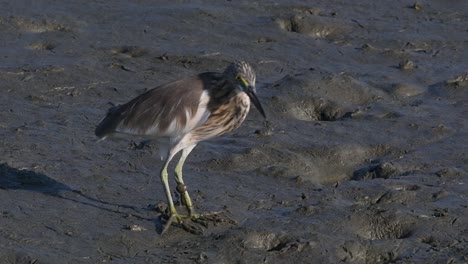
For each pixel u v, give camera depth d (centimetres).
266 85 1662
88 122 1504
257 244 1146
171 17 1955
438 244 1146
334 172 1407
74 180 1299
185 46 1838
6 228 1150
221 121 1203
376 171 1384
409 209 1231
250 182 1323
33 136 1433
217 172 1349
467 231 1172
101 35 1866
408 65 1781
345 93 1639
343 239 1145
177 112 1180
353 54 1852
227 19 1966
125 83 1672
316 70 1730
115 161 1368
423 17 2056
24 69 1675
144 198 1259
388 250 1133
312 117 1596
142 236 1153
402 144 1466
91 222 1181
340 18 2016
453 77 1725
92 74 1689
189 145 1212
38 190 1264
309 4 2077
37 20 1902
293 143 1453
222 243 1134
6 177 1295
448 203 1250
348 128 1512
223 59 1788
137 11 1984
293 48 1862
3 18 1897
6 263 1076
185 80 1212
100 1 2025
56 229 1158
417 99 1647
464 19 2055
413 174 1361
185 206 1205
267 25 1948
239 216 1212
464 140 1477
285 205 1255
